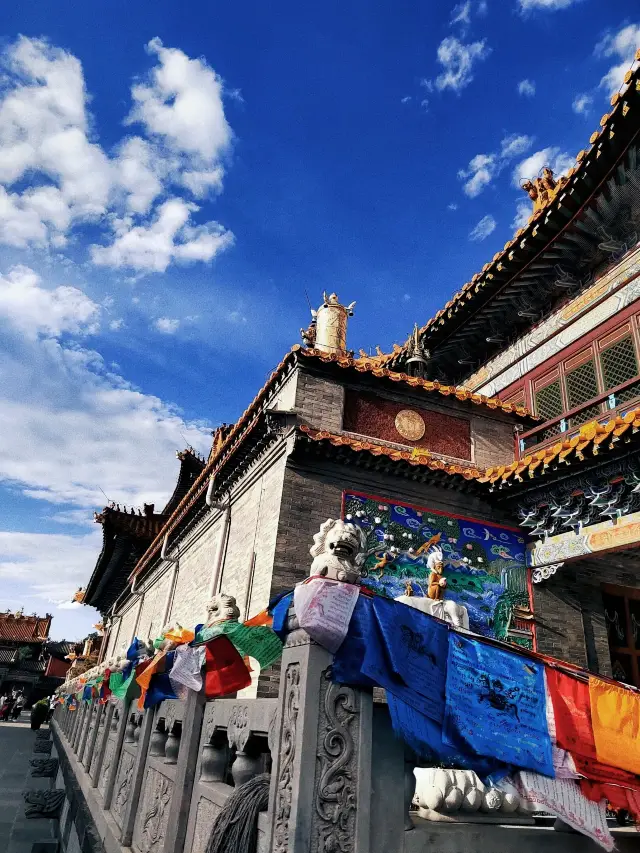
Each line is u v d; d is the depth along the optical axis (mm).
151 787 7406
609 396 13961
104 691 12203
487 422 16156
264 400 15797
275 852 3871
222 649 6633
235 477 16484
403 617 4406
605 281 15680
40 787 19266
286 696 4340
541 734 4523
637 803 4766
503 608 13469
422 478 13867
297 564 12414
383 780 4148
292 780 3908
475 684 4465
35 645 84750
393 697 4105
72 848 10156
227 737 5746
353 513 13164
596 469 11836
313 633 4086
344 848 3805
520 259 16531
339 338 19031
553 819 5906
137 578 31312
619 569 14383
